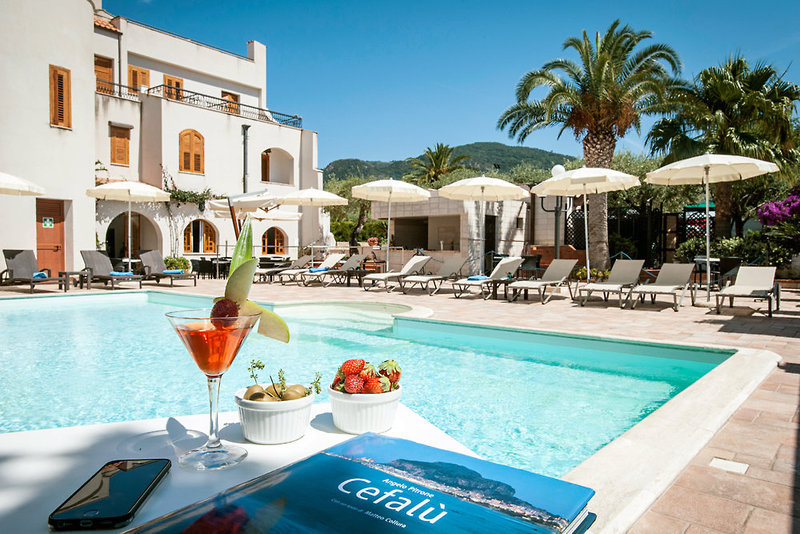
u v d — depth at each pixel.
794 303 9.65
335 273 13.78
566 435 3.46
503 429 3.58
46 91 13.75
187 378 4.93
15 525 1.41
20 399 4.23
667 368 5.46
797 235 12.53
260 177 22.56
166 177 19.30
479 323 7.15
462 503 1.39
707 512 2.03
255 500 1.38
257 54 26.08
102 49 20.50
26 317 8.89
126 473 1.69
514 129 16.45
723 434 2.91
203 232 20.67
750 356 4.85
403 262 17.02
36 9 13.52
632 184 10.40
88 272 12.00
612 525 1.82
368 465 1.65
